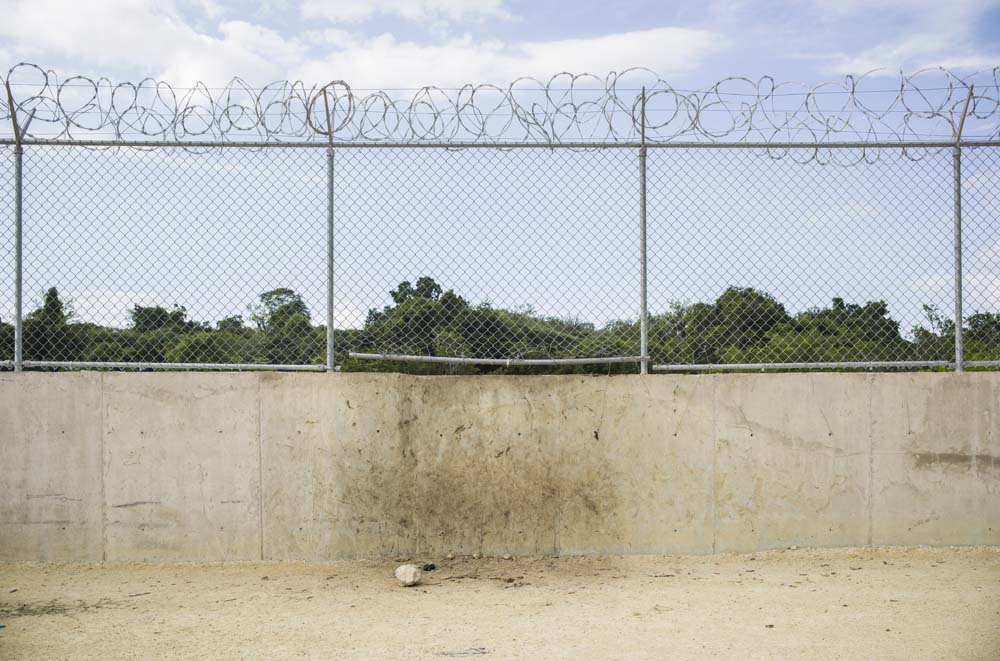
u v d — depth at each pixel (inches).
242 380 234.1
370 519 233.1
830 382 237.8
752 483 236.2
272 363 239.3
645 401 236.4
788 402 237.3
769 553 235.3
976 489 238.1
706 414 236.5
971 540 237.9
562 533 235.0
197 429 233.9
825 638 162.7
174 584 213.0
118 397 235.1
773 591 199.6
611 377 236.7
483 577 216.1
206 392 234.4
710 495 235.8
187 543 233.6
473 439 235.0
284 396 233.8
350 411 233.3
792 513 236.4
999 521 237.9
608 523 235.3
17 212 238.4
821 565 224.4
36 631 172.7
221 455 233.8
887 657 151.4
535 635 165.9
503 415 235.5
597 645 159.2
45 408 235.5
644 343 238.7
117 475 234.5
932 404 238.4
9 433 234.8
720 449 236.2
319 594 201.8
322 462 233.0
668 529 235.3
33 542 234.4
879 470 237.5
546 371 245.4
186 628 173.9
